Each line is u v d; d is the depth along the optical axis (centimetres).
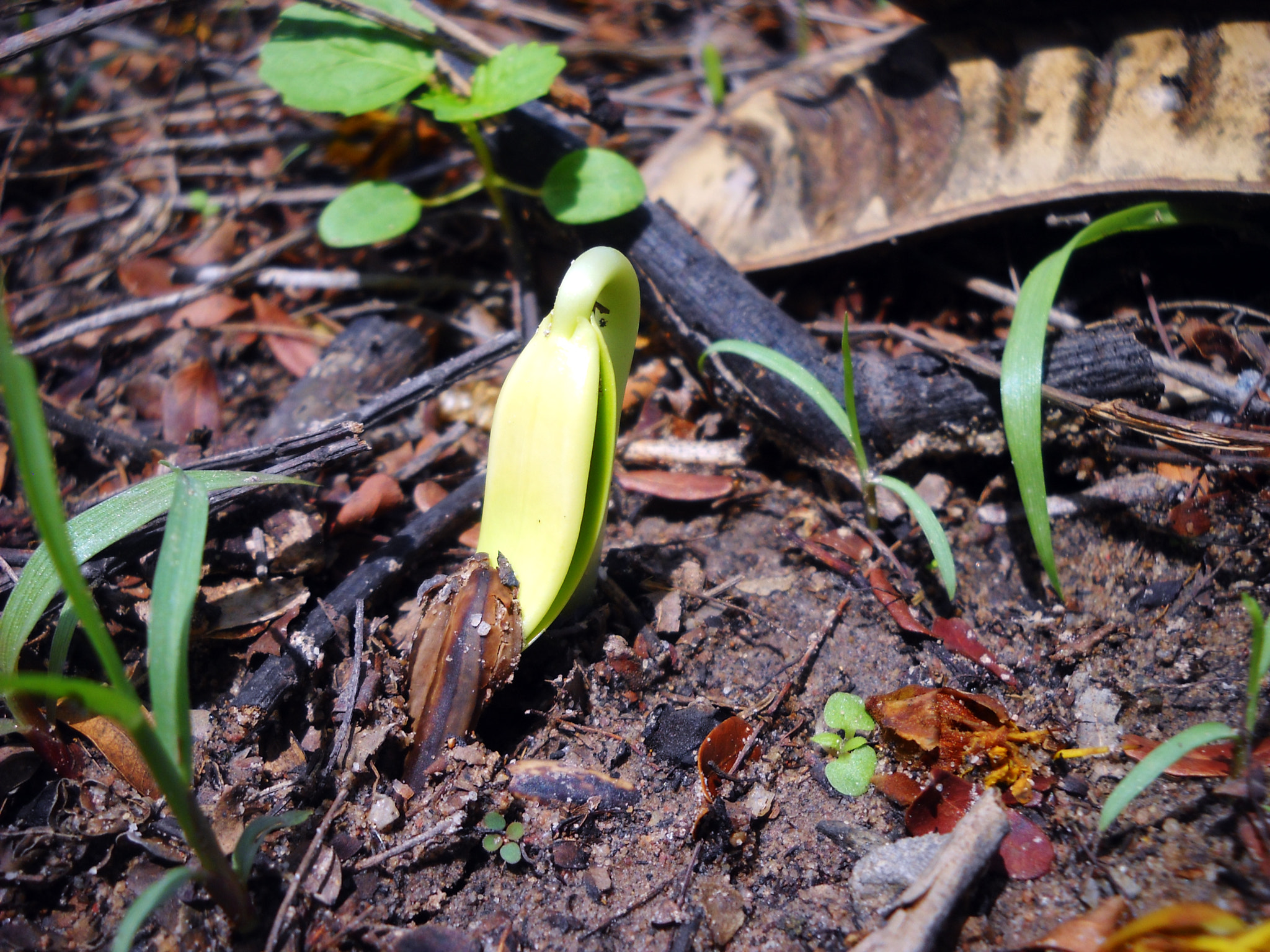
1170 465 15
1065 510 16
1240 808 13
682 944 13
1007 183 17
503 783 13
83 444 17
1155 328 17
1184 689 14
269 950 12
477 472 17
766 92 20
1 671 13
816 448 16
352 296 20
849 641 15
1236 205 16
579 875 13
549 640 15
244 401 19
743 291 17
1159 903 12
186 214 21
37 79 22
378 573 15
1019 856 13
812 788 14
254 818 13
